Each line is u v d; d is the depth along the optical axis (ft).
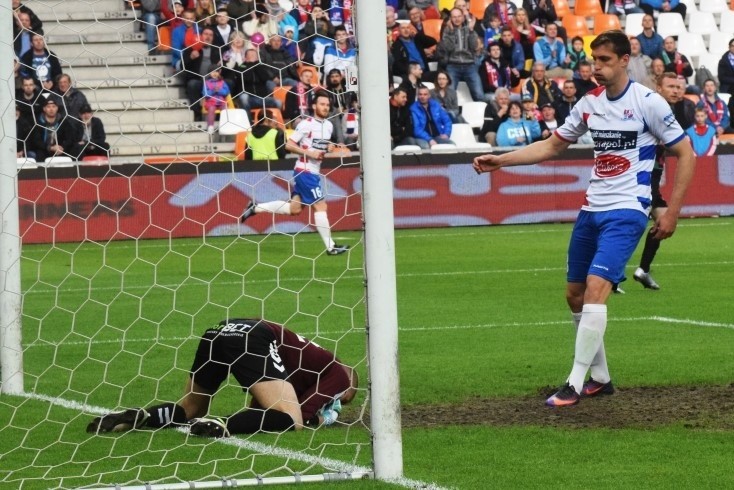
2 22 60.23
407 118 168.66
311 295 100.78
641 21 205.87
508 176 163.22
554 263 121.29
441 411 54.80
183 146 141.69
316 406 51.52
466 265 120.78
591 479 42.16
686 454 45.65
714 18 221.66
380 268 42.27
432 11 200.75
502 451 46.44
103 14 131.95
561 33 190.49
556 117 175.73
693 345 72.95
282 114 125.59
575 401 54.44
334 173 157.99
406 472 43.34
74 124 120.16
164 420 51.37
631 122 54.44
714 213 170.91
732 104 188.24
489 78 184.34
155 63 133.39
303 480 41.93
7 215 60.29
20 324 60.70
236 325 51.08
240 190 148.66
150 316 89.35
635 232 54.90
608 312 88.69
